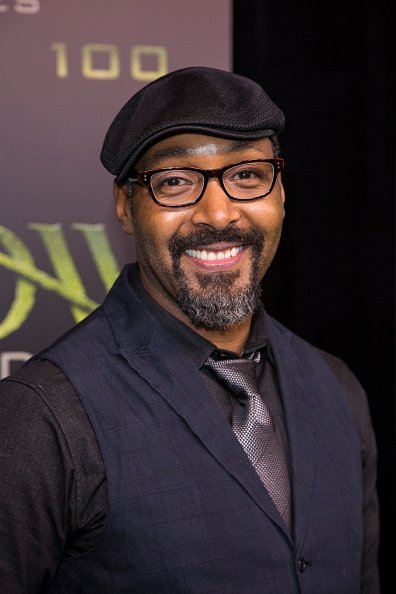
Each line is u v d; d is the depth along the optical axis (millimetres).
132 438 1092
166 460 1092
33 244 1863
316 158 2145
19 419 1064
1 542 1042
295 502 1150
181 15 1894
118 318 1220
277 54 2105
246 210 1149
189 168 1125
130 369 1153
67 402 1090
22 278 1862
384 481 2215
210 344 1187
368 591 1356
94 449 1075
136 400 1124
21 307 1865
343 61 2139
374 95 2143
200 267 1146
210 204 1118
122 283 1269
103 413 1095
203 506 1081
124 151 1149
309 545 1139
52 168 1861
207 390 1154
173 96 1133
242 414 1184
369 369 2203
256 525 1096
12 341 1863
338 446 1261
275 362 1282
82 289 1891
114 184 1271
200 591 1056
